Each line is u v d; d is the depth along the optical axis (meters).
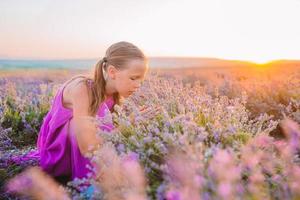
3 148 4.19
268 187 2.24
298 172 2.12
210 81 8.25
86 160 3.12
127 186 2.19
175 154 2.27
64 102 3.37
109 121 2.78
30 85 10.95
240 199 1.95
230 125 2.65
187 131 2.49
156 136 2.70
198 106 3.04
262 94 5.59
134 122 2.91
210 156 2.24
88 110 3.27
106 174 2.29
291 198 2.06
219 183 1.88
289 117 4.04
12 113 6.00
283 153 2.36
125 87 3.23
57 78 13.62
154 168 2.41
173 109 3.22
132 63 3.16
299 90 5.43
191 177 1.99
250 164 2.19
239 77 8.19
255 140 2.50
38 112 5.84
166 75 9.62
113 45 3.29
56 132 3.36
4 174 3.15
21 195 2.92
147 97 3.90
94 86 3.30
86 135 3.08
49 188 2.88
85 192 2.46
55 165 3.33
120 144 2.47
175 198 1.92
